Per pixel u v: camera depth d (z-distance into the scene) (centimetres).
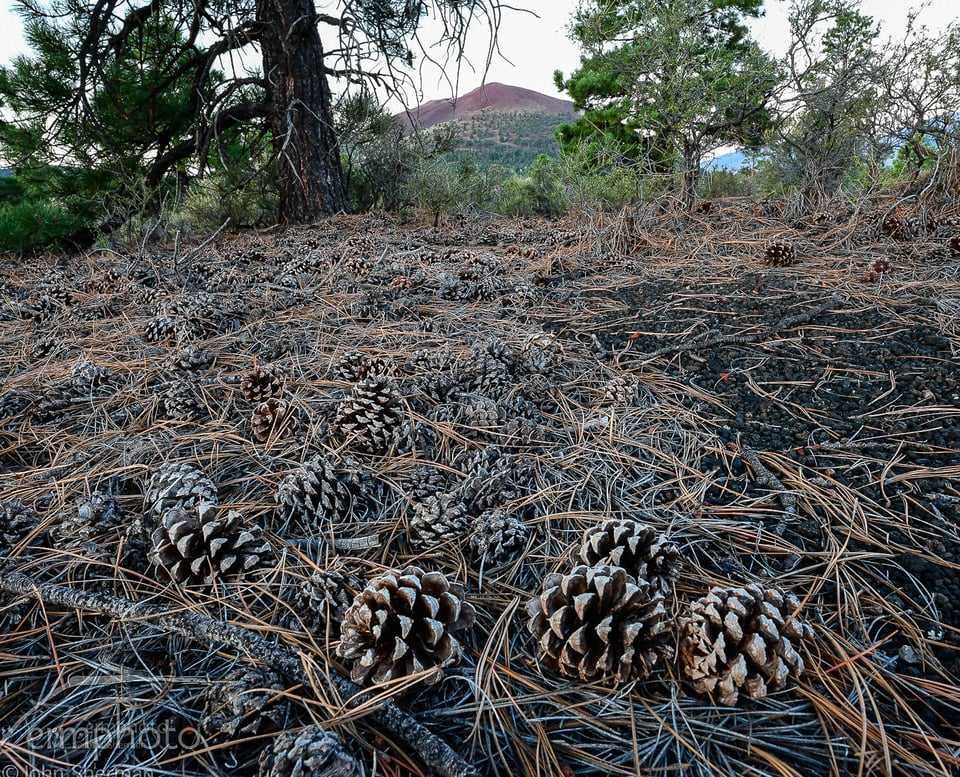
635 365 318
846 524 198
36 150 779
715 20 938
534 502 210
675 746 132
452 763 120
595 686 144
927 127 641
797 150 763
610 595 143
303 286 451
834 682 145
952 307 352
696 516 204
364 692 134
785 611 145
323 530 196
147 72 840
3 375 317
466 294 429
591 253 540
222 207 923
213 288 453
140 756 130
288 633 156
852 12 673
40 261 646
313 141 840
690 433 254
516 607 169
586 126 1386
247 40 812
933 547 186
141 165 855
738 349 328
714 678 138
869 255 476
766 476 221
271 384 266
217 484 216
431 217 853
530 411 265
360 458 231
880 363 300
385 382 246
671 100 723
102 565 176
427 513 192
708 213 661
